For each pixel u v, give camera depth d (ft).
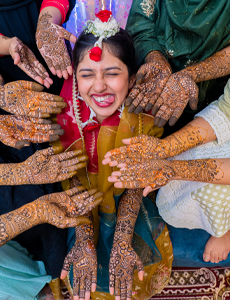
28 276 4.28
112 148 3.94
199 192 4.13
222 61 3.93
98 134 3.90
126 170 3.51
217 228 4.31
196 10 3.76
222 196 4.04
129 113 3.67
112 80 3.36
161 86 3.52
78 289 3.68
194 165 3.73
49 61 3.85
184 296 5.15
